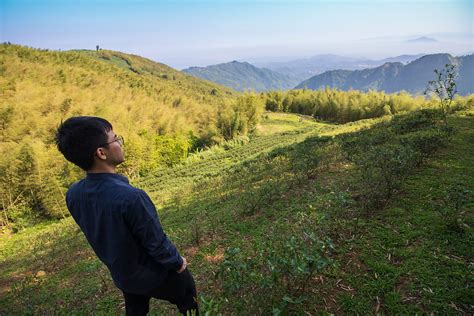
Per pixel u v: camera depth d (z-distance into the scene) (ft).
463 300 8.83
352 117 162.91
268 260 8.71
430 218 13.37
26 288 20.86
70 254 27.53
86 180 5.91
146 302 7.10
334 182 21.56
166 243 5.91
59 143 5.54
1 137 85.25
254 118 144.46
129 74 273.75
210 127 136.26
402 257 11.21
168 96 209.77
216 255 16.14
